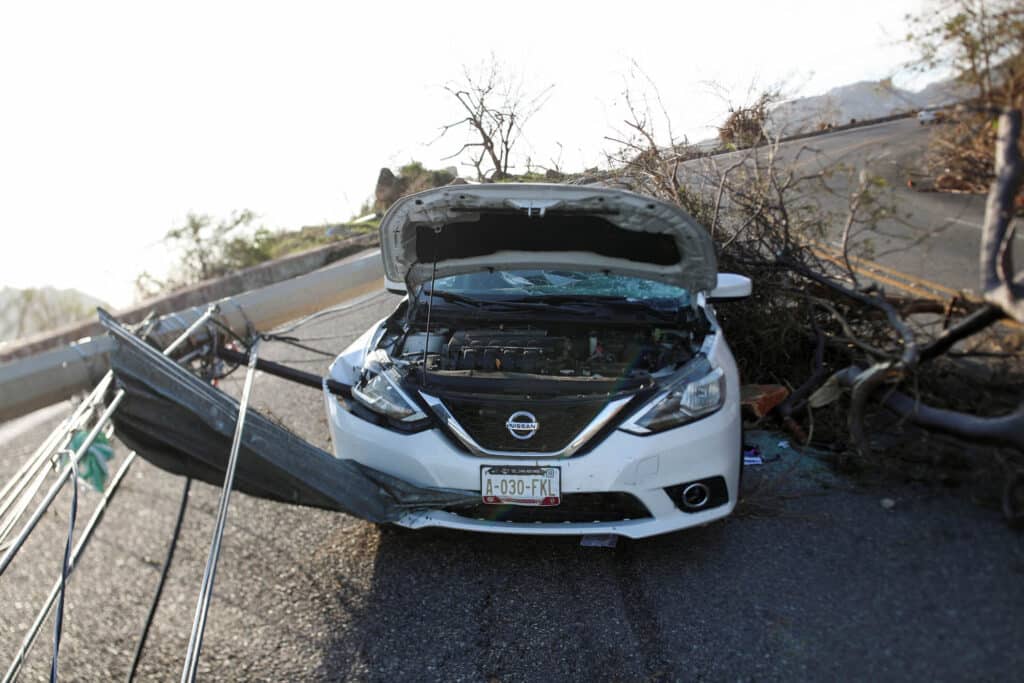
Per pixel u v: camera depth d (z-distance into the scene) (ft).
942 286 21.47
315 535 12.77
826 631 9.03
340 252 30.40
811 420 14.11
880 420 14.69
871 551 10.66
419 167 23.54
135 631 10.62
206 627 10.50
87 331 18.76
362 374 11.92
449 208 12.17
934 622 9.01
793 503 12.27
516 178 19.56
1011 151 10.93
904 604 9.40
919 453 13.29
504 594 10.47
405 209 12.32
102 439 8.87
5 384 11.00
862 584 9.90
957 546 10.59
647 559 11.05
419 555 11.73
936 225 21.77
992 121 12.08
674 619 9.55
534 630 9.61
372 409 11.30
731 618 9.45
